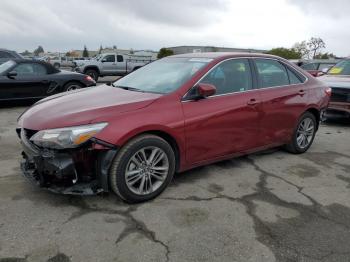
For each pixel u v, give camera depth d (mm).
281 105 4969
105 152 3338
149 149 3627
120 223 3232
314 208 3711
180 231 3141
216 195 3906
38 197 3672
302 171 4809
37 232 3037
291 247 2980
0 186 3904
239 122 4422
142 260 2729
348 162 5289
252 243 3008
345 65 9133
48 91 9656
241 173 4613
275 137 5043
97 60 21828
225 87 4367
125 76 5066
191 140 3953
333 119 8977
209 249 2900
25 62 9367
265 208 3652
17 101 9617
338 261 2820
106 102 3697
